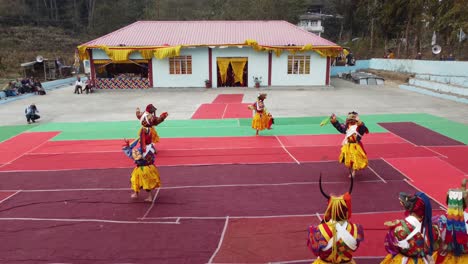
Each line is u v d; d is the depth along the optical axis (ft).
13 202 29.60
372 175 33.83
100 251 22.16
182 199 29.48
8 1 237.66
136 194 29.45
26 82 97.96
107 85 101.91
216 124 56.13
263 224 25.14
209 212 27.12
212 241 23.03
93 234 24.22
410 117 58.95
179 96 90.02
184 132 51.34
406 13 136.87
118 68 107.34
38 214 27.32
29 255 21.85
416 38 133.28
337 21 255.91
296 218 25.95
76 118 63.57
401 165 36.40
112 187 32.30
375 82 109.91
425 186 31.19
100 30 234.17
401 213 26.30
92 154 42.14
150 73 102.01
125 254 21.77
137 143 29.25
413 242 14.94
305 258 20.93
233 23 115.03
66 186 32.81
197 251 21.94
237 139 47.14
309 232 15.33
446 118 58.08
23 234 24.38
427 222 15.12
